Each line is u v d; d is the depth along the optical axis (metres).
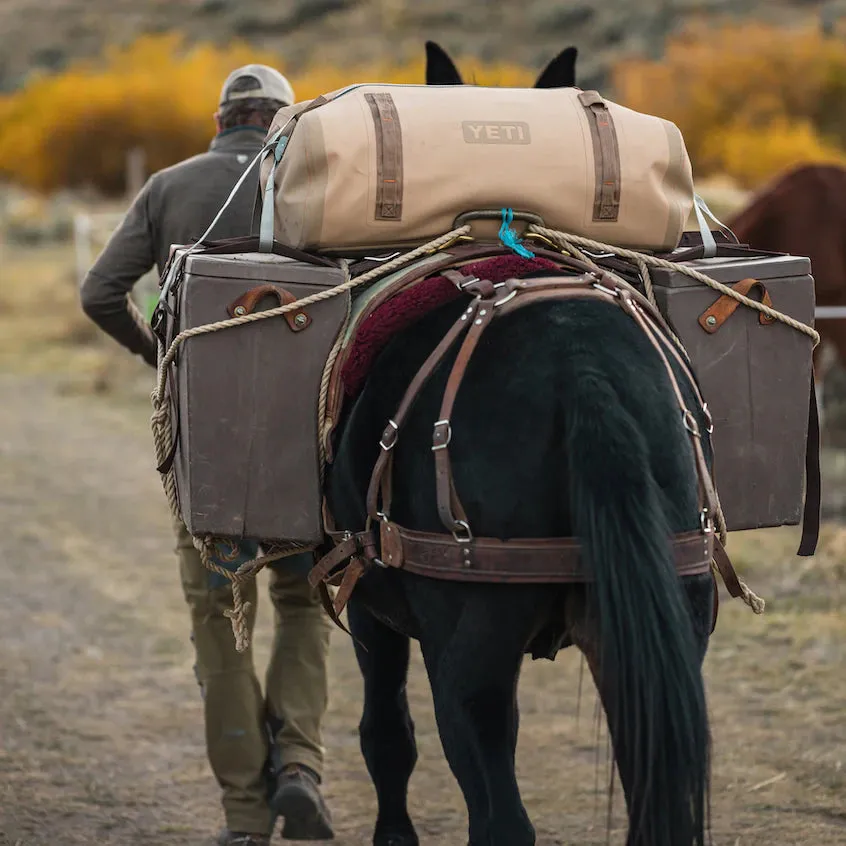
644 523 4.09
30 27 113.50
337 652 10.66
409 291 4.95
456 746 4.46
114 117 60.38
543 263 4.98
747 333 5.20
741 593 5.10
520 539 4.36
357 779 8.23
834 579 11.45
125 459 17.81
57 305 31.81
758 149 50.62
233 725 7.03
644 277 5.22
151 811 7.75
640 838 3.98
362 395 4.95
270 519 5.18
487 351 4.53
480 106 5.44
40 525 14.52
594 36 90.44
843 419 16.84
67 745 8.72
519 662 4.52
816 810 7.49
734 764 8.12
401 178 5.27
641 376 4.40
